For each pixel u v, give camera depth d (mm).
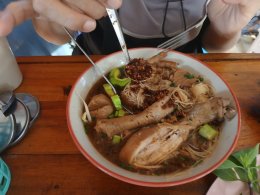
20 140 231
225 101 233
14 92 271
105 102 249
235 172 198
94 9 244
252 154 200
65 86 278
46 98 267
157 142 216
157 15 378
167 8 371
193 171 196
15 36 466
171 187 203
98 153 213
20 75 278
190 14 380
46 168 214
